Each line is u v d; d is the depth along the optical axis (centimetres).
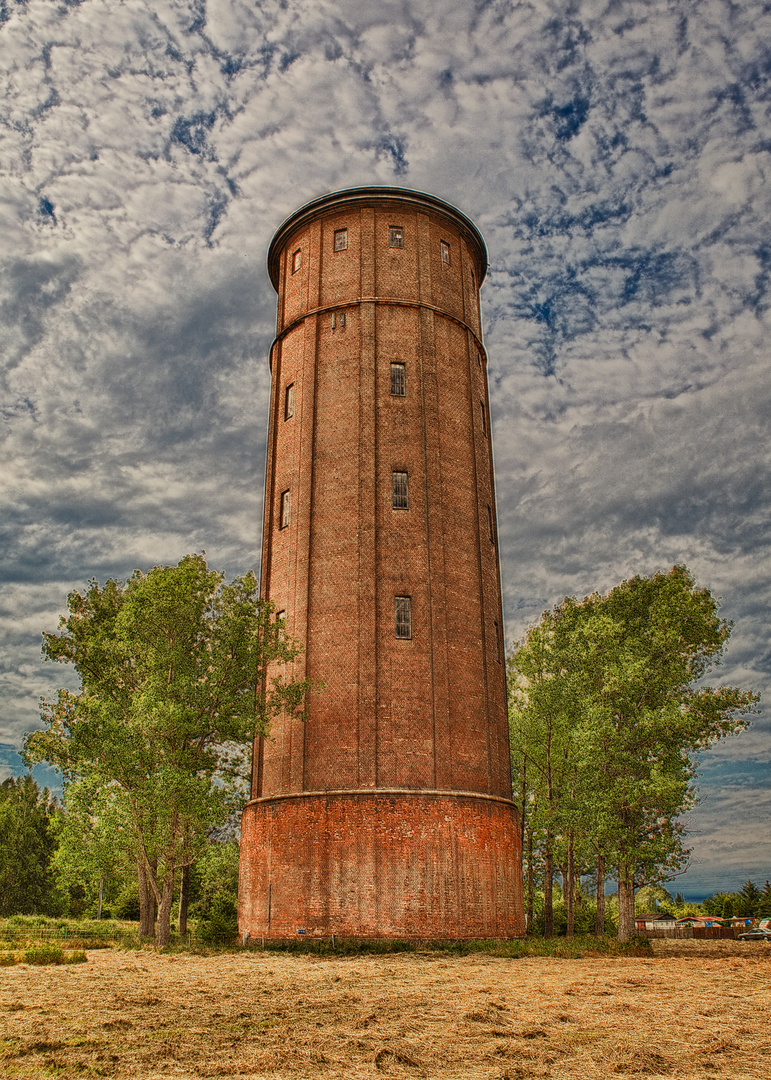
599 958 3177
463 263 4509
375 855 3253
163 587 3594
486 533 4116
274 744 3659
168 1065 1241
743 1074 1222
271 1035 1469
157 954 3162
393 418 3959
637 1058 1310
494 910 3375
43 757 3575
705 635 3997
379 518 3781
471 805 3422
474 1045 1401
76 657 3850
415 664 3588
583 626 4397
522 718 5153
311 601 3753
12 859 8575
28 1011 1722
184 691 3425
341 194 4312
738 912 10212
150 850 3438
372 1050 1353
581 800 3875
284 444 4209
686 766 3906
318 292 4250
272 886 3381
